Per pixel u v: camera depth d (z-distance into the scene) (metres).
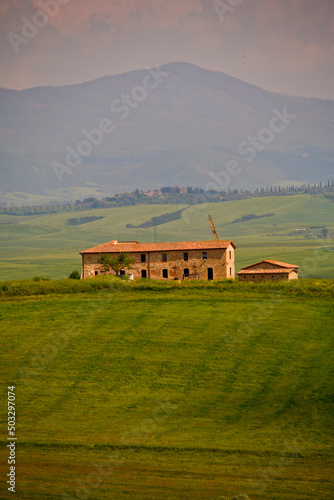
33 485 62.25
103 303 152.25
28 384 103.81
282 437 79.44
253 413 89.69
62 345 123.12
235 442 77.38
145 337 126.75
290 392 98.12
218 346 120.94
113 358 115.81
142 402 95.50
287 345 120.62
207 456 72.25
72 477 65.06
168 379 105.56
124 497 59.53
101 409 92.31
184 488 62.19
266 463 70.00
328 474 66.56
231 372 108.06
